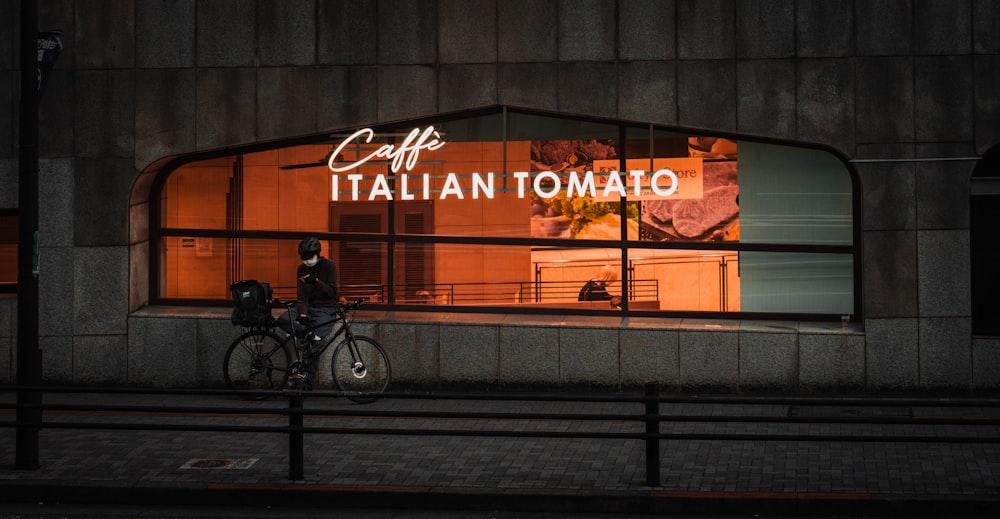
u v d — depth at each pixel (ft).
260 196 48.60
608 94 45.47
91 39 46.93
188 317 47.21
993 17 43.60
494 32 45.78
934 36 43.86
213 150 47.55
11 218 48.78
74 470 34.99
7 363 47.47
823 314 46.32
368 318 47.11
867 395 44.60
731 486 32.99
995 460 35.53
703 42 44.91
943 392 44.39
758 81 44.73
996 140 43.75
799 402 31.96
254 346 45.91
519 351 46.24
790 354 44.93
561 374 46.14
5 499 33.42
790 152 46.09
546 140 47.11
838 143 44.50
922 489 32.35
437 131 47.34
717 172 46.50
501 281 47.83
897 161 44.19
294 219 48.49
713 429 40.57
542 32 45.62
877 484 32.94
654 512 32.09
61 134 47.09
